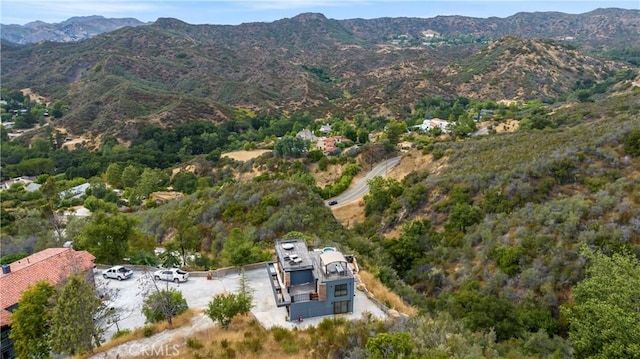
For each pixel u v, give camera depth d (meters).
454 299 30.30
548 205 38.19
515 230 37.41
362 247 41.41
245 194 54.44
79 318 22.56
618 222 32.16
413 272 39.97
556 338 24.39
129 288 33.38
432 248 42.81
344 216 67.88
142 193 95.56
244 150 126.69
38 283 27.17
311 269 25.39
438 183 56.69
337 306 24.61
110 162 127.38
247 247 34.03
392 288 31.08
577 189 42.62
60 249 36.78
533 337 24.45
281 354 20.47
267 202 49.69
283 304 24.09
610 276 21.66
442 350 17.50
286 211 46.03
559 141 58.41
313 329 22.41
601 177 42.28
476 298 29.34
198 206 57.41
